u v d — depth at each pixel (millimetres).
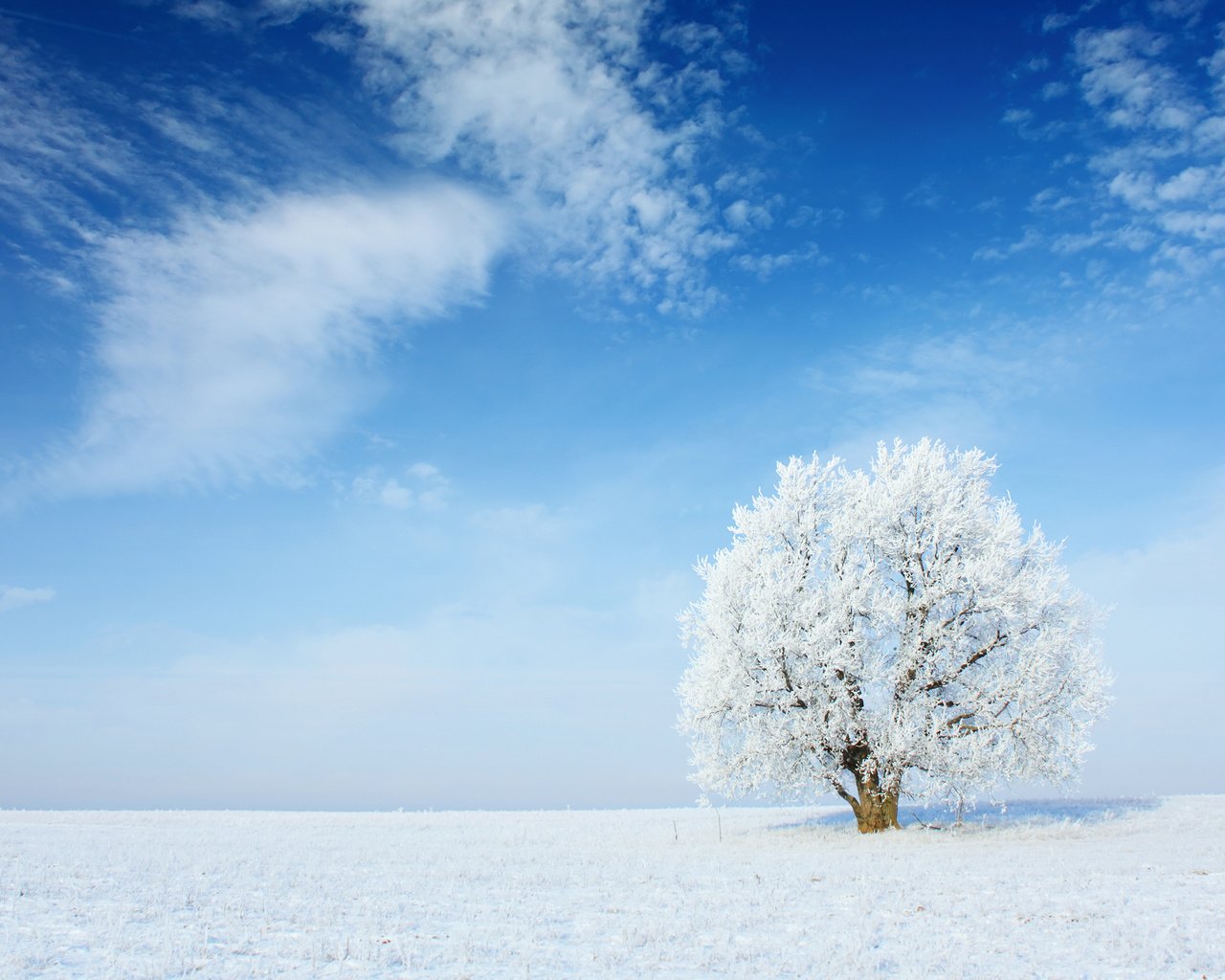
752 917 14078
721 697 31969
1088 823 32031
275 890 17047
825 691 30594
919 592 32406
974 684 30438
